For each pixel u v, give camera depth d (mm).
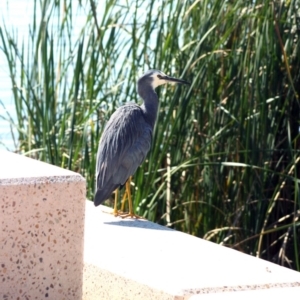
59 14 11297
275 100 10805
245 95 10695
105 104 11461
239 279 5855
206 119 11133
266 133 10734
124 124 9078
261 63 10688
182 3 10578
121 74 11359
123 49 11391
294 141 10789
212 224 11133
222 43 10945
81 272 5766
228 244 11086
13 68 11820
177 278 5816
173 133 10578
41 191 5496
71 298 5754
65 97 11578
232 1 10898
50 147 11195
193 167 11164
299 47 10656
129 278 5859
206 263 6250
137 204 10555
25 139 12250
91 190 11070
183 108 10336
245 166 10406
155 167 10562
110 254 6453
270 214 11234
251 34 10742
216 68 11023
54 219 5578
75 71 10656
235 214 11008
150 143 9312
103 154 8883
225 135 10984
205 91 11023
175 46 10875
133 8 11266
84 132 10898
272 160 11102
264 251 11000
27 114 12258
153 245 6785
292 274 6031
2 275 5484
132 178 11547
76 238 5688
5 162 6016
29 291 5586
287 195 11156
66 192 5586
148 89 10031
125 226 7500
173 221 11328
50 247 5602
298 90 10844
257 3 10711
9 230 5445
